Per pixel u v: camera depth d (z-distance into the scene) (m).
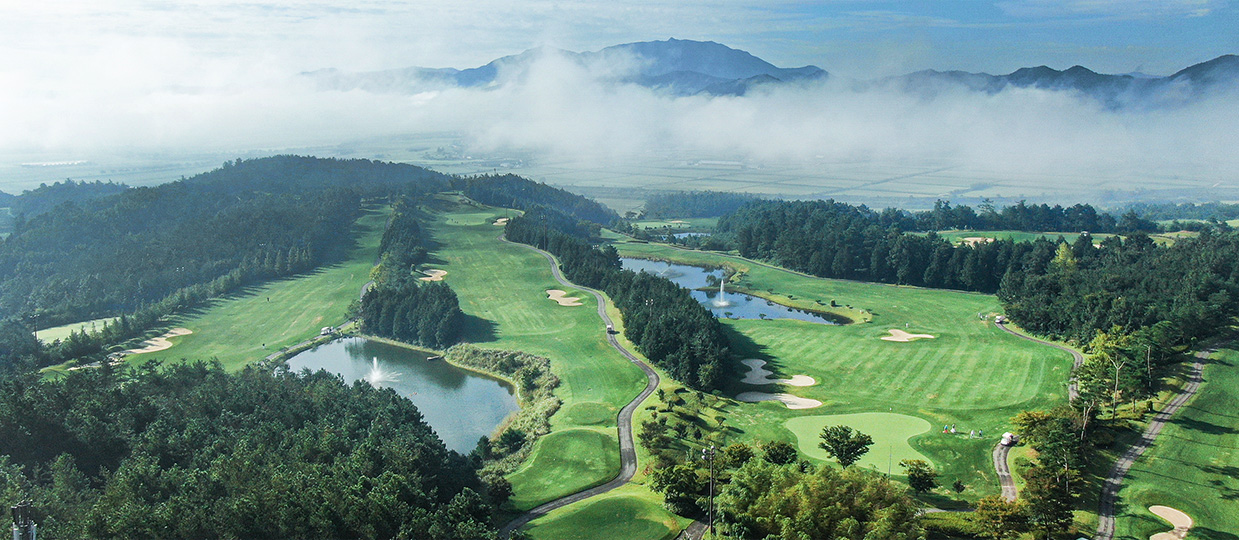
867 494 83.00
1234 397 117.88
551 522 89.94
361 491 86.69
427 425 119.06
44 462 100.75
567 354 165.50
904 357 154.88
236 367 171.88
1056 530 83.00
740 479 88.12
